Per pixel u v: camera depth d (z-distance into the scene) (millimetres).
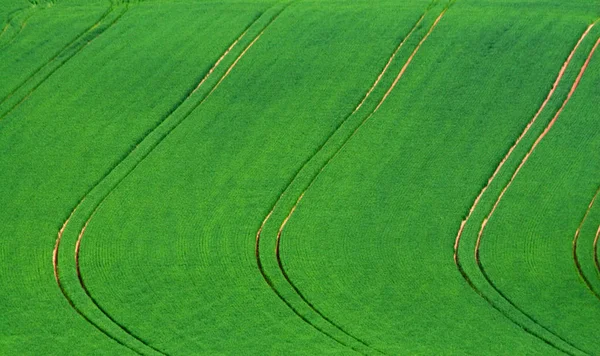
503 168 50500
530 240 45219
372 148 52500
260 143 53281
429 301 41406
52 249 45625
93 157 52594
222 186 50000
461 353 37969
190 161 52094
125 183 50469
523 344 38469
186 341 39125
